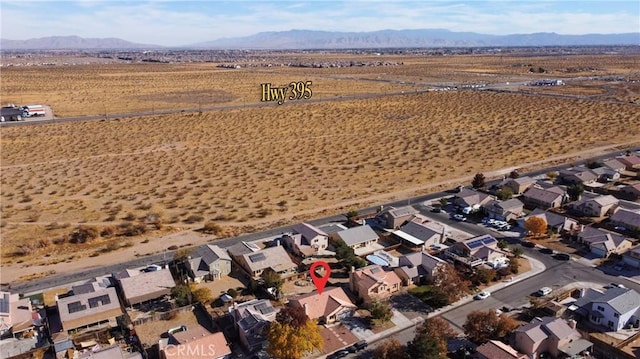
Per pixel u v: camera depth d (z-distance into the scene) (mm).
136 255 76250
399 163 125812
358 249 78000
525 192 98125
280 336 49125
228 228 86500
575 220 85875
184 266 70500
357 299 63625
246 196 102562
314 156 133375
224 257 69875
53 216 92000
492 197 94938
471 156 131500
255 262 69812
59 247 79125
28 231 85250
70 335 55594
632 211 84938
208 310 61000
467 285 63875
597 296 59750
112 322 58281
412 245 77812
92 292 60812
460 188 103750
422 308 61156
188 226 87562
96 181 112625
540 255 75250
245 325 53438
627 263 71875
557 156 130250
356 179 113562
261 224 88125
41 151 137500
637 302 57500
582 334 53656
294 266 70875
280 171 120250
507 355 48062
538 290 64938
